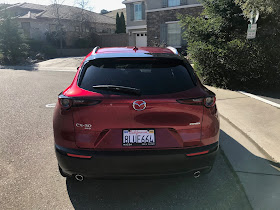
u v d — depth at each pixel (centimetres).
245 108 593
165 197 277
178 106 237
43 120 546
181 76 263
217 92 771
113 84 247
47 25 3009
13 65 1989
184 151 241
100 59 271
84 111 236
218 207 258
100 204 264
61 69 1653
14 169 335
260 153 373
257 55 727
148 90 242
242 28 851
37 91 873
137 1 2486
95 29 3231
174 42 2039
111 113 234
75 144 241
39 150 395
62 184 301
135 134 238
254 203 261
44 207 258
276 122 495
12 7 3167
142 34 2659
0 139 437
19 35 2056
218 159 360
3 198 272
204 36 888
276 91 769
